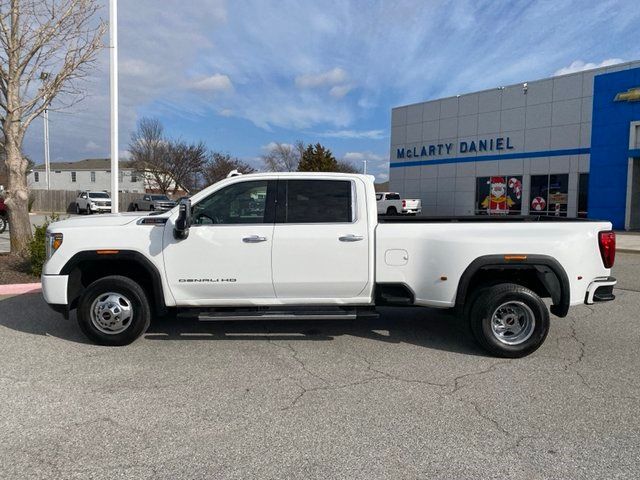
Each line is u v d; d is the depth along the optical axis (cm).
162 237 536
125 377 466
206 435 356
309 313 542
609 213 2298
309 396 425
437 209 3169
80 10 959
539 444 346
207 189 547
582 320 689
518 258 520
